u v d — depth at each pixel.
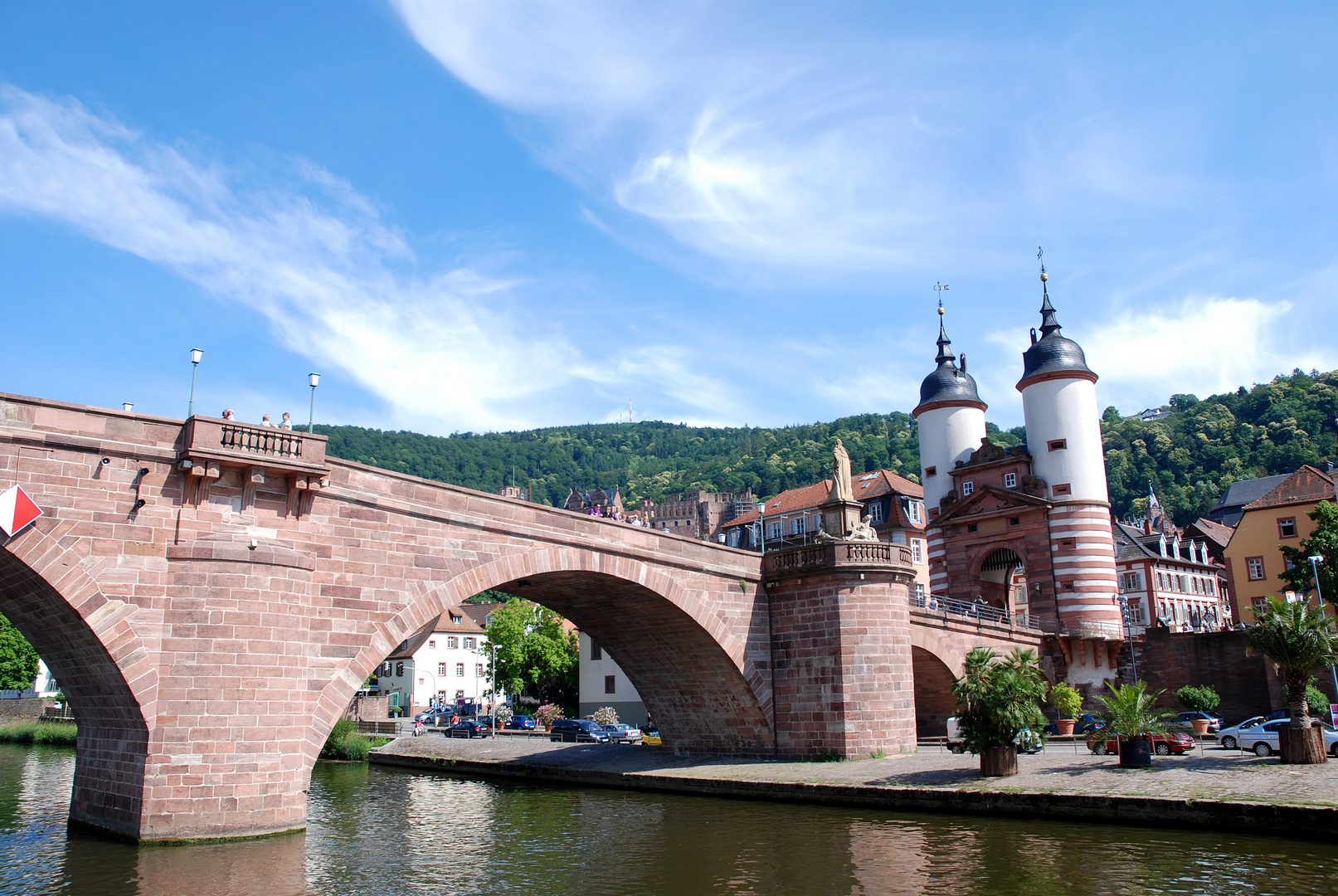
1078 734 49.16
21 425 23.23
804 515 76.62
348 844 26.55
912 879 20.39
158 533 24.83
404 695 104.69
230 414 27.00
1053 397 60.31
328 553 27.75
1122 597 81.00
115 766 25.77
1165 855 21.38
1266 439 145.00
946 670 50.97
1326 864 19.83
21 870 21.70
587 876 22.02
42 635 26.20
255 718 25.00
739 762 40.97
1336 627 31.20
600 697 78.19
